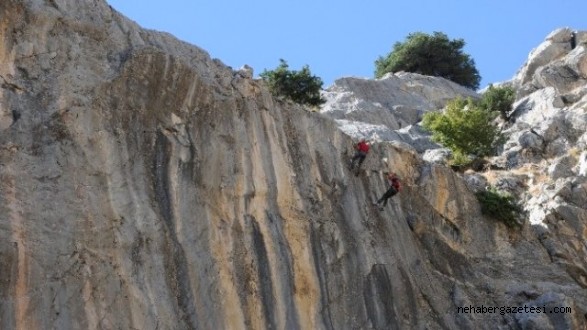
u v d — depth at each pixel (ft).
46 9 78.95
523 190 139.03
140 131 80.69
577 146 149.59
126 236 73.97
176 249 77.41
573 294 117.19
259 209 87.45
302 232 90.79
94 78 79.61
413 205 114.62
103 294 69.92
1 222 66.74
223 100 89.30
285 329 83.15
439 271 111.14
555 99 166.20
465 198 121.70
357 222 99.81
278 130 95.25
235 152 87.56
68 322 66.90
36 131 72.95
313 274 89.15
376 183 108.58
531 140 152.35
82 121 76.18
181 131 84.07
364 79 184.96
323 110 166.91
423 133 161.89
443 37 219.61
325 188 98.32
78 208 71.87
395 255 102.27
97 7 84.48
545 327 106.73
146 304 72.23
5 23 75.31
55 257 68.49
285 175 92.58
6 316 63.93
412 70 218.59
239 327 79.00
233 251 82.33
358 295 93.30
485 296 112.27
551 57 186.60
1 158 69.62
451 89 194.08
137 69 82.43
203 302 77.10
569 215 128.88
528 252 122.52
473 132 153.99
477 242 120.06
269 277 84.28
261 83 96.07
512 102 172.86
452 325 103.96
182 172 82.02
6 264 65.46
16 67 75.00
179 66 85.51
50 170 71.82
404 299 98.99
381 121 168.96
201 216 81.46
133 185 77.20
